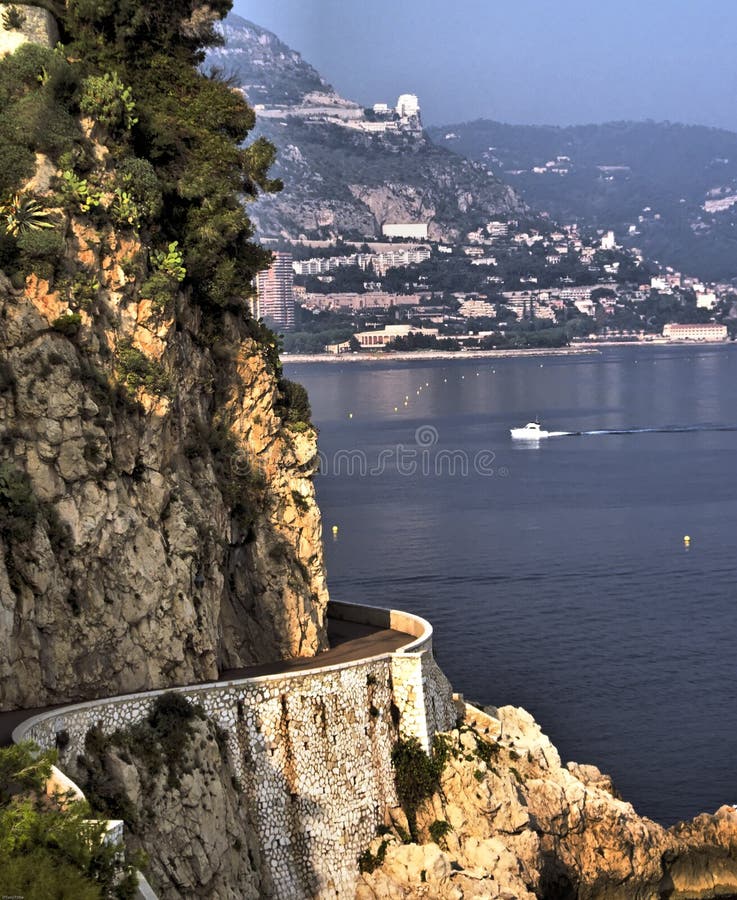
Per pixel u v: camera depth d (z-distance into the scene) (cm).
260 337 9206
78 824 5262
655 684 13150
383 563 19162
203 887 6994
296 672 7788
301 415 9269
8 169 7494
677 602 16750
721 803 10556
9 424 7050
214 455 8506
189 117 8812
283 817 7600
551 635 14962
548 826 8812
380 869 7850
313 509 9062
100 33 8575
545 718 12238
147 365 7719
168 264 8025
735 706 12538
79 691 7162
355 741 8006
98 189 7781
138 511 7519
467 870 7931
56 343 7238
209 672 7725
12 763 5609
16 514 6938
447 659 13962
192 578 7719
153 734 7050
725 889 9556
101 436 7288
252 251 9112
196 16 9056
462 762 8406
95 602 7225
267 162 9012
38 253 7300
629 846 9194
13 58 7819
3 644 6806
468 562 19250
